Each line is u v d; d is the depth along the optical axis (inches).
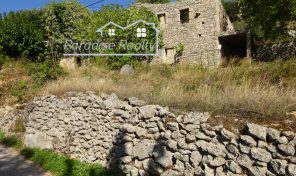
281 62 434.3
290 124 198.8
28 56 927.7
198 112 241.0
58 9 980.6
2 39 903.1
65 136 387.5
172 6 923.4
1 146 461.4
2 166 361.7
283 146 185.0
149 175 266.1
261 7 698.8
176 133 248.1
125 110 309.9
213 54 784.3
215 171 215.8
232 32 836.6
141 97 312.0
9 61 874.8
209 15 868.0
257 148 196.5
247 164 198.7
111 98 331.6
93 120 348.2
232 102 236.4
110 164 312.5
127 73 585.0
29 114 463.2
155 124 271.1
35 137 432.5
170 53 924.0
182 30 903.7
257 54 789.2
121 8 839.7
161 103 285.3
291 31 791.7
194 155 231.5
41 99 443.8
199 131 233.3
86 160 348.5
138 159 277.9
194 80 418.3
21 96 587.8
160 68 560.1
